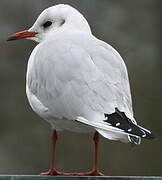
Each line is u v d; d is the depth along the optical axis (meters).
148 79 17.59
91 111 9.72
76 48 10.05
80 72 9.87
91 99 9.76
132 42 18.38
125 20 18.67
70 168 16.72
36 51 10.46
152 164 16.84
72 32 10.41
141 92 17.38
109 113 9.63
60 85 9.98
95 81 9.80
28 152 17.30
